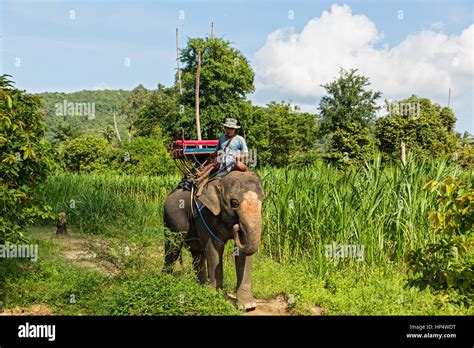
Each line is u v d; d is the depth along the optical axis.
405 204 10.02
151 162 35.59
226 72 35.56
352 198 10.42
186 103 36.84
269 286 9.09
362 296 8.42
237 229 7.40
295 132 44.47
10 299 8.39
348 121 37.22
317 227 10.30
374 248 9.83
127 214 17.22
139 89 87.75
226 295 8.55
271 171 13.10
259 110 40.22
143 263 8.93
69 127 59.31
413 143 31.44
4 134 8.12
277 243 11.38
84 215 16.91
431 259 5.73
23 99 9.16
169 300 7.27
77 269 10.45
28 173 8.80
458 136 39.72
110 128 65.31
